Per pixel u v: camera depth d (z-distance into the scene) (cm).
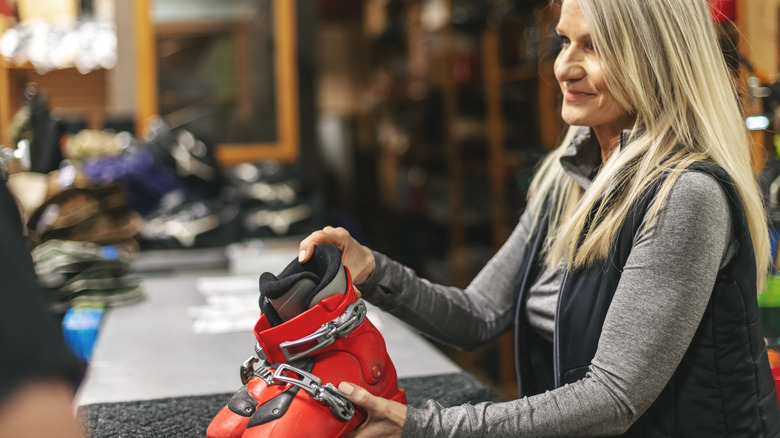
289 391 84
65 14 360
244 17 390
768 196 148
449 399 124
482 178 493
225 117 392
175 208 304
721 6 151
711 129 92
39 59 337
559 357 99
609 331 88
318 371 85
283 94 398
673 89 94
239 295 224
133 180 304
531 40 370
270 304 89
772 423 95
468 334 123
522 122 451
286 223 326
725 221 87
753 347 92
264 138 399
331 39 853
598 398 86
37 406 50
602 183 97
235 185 338
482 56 478
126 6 373
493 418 87
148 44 376
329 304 84
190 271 273
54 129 270
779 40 162
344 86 859
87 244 234
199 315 198
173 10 380
